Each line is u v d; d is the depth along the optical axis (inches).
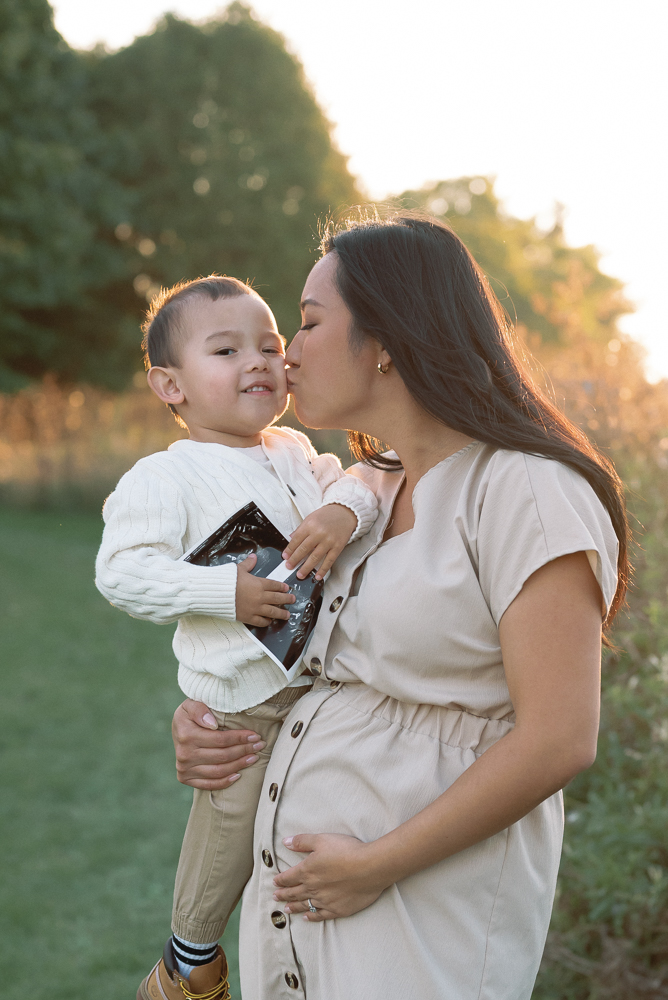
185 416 74.8
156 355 74.7
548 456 54.4
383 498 68.6
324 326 62.2
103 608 364.8
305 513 69.8
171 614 64.3
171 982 71.8
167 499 66.6
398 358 58.4
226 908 70.7
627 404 161.2
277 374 72.7
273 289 863.7
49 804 194.2
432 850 52.7
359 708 60.4
